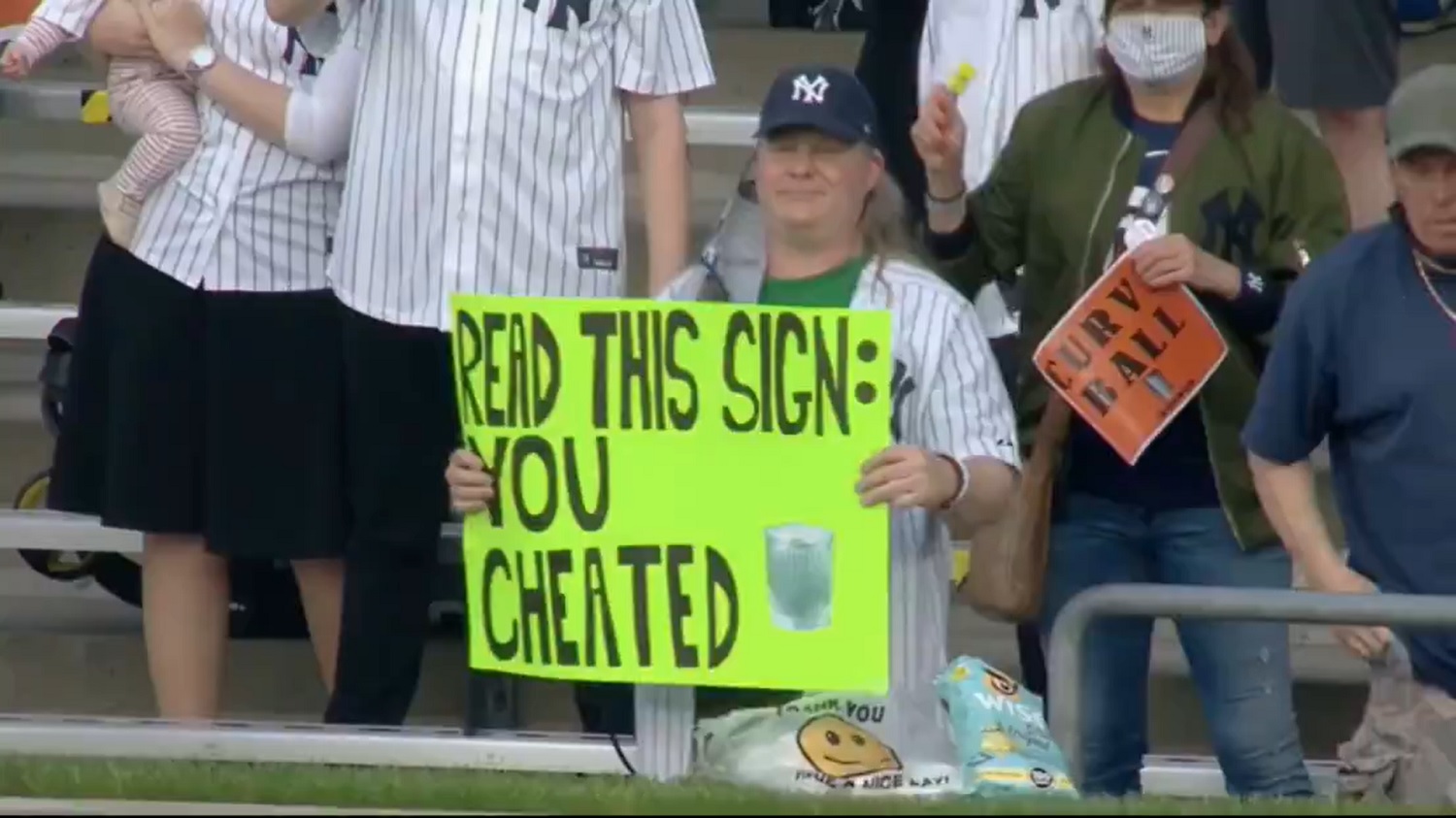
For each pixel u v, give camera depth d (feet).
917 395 56.03
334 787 55.01
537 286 65.26
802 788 54.13
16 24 86.74
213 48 69.21
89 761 60.54
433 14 64.85
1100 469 64.49
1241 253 63.52
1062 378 62.39
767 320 54.08
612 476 54.90
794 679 54.39
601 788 53.62
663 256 65.05
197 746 67.72
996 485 55.52
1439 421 57.82
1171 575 64.54
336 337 69.97
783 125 55.47
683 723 57.06
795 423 54.19
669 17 65.21
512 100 64.44
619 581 54.90
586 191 65.31
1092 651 64.28
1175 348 62.28
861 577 54.24
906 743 54.95
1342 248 58.95
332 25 68.69
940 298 56.44
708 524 54.54
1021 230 65.21
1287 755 64.59
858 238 56.80
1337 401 59.31
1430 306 57.98
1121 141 63.82
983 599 64.54
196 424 70.64
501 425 55.36
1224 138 63.57
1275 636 64.49
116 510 70.49
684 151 65.87
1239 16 85.25
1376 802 55.47
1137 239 63.16
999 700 53.21
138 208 70.49
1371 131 81.71
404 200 65.41
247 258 69.92
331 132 68.59
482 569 55.83
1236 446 63.72
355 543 68.13
